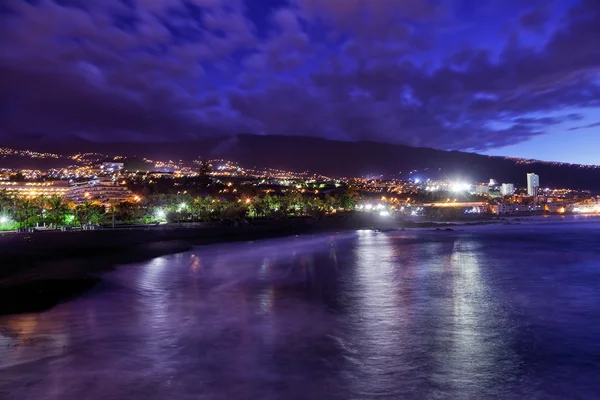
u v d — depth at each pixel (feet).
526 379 56.54
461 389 53.67
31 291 111.04
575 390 53.52
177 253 219.61
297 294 111.65
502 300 104.32
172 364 61.21
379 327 80.23
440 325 81.71
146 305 97.76
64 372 57.98
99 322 82.89
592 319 85.87
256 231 407.85
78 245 236.84
